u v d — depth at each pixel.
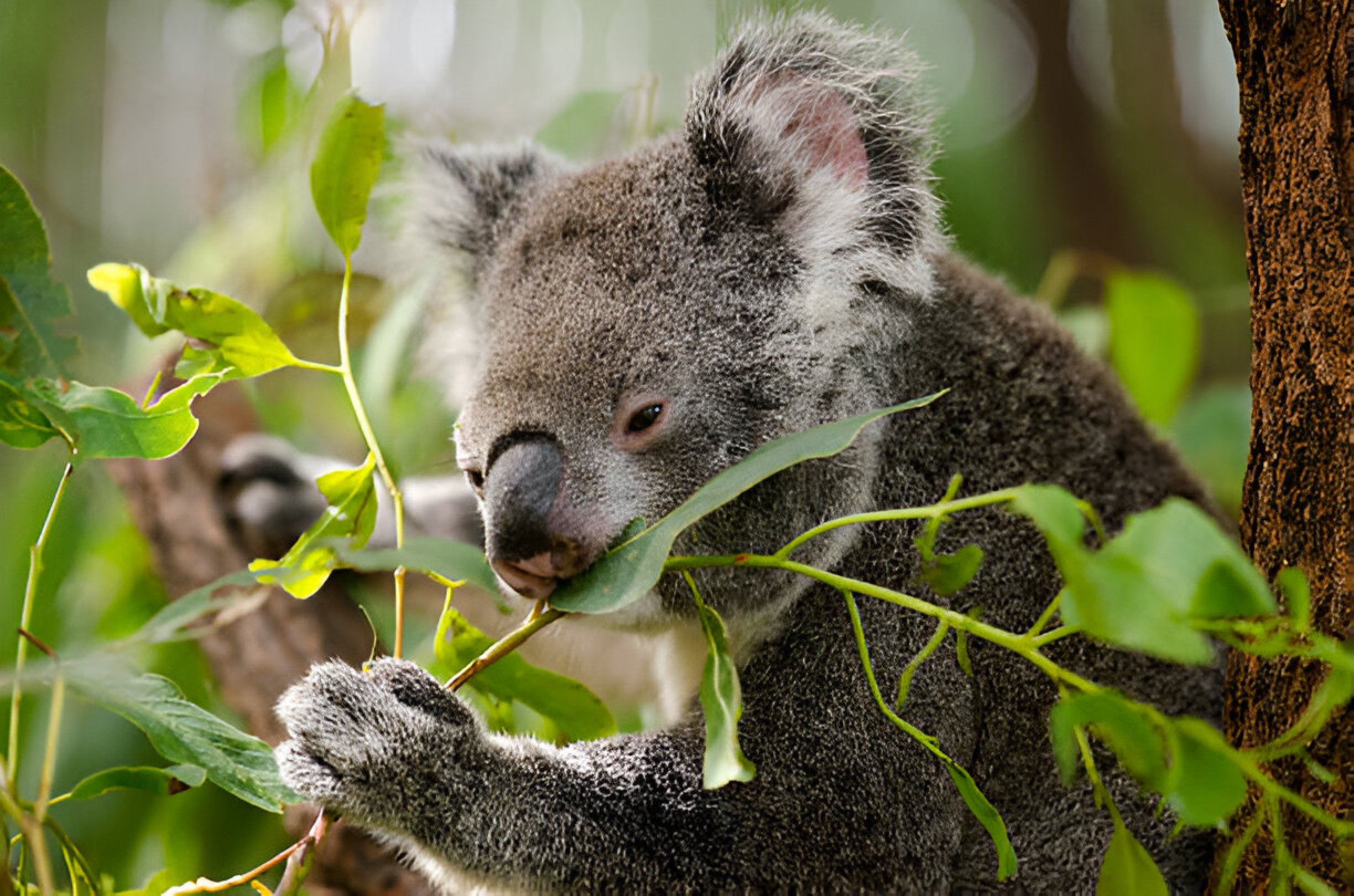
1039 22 9.59
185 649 5.08
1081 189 9.67
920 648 3.81
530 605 4.32
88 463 5.21
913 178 3.75
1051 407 4.16
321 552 2.80
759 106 3.84
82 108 9.62
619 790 3.58
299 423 6.30
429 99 7.09
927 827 3.72
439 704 3.38
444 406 5.26
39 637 5.13
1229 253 9.57
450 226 4.59
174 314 2.88
